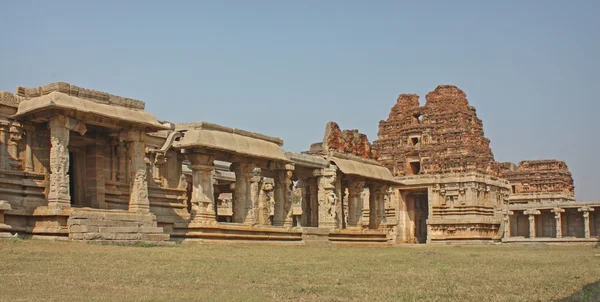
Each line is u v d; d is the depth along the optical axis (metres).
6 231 34.50
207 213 44.06
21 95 38.12
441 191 89.38
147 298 17.39
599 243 70.88
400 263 31.05
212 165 45.06
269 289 19.67
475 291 19.70
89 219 35.78
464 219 86.81
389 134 101.56
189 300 17.27
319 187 57.00
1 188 36.34
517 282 22.22
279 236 48.84
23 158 38.12
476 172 88.38
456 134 93.81
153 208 45.19
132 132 40.25
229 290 19.28
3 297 17.12
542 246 68.12
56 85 37.25
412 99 101.56
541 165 116.00
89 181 42.03
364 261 31.89
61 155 36.06
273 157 48.69
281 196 51.69
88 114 37.25
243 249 38.88
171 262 26.95
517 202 115.31
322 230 53.81
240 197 47.62
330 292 19.28
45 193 38.59
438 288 20.38
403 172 95.62
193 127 44.97
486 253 45.12
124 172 44.19
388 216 92.44
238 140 46.44
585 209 84.75
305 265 28.25
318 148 70.56
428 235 89.06
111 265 24.81
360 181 61.34
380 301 17.52
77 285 19.41
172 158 47.94
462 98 97.56
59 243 32.19
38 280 20.22
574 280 22.84
